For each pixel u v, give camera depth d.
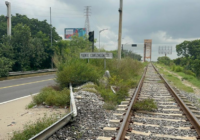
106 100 9.60
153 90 12.25
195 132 5.41
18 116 7.59
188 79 21.17
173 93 10.68
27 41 32.22
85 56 17.45
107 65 18.78
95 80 13.92
